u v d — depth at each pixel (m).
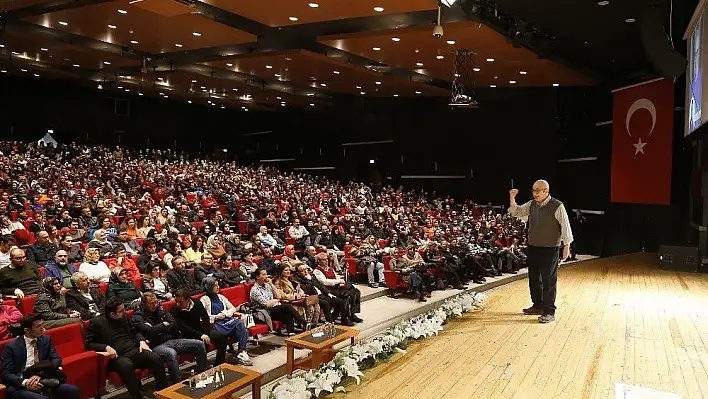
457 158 23.31
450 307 6.71
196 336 6.18
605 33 12.40
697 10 9.90
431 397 4.22
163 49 16.70
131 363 5.37
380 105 24.45
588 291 8.64
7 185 14.85
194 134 32.12
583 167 19.11
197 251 10.27
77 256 8.95
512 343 5.53
